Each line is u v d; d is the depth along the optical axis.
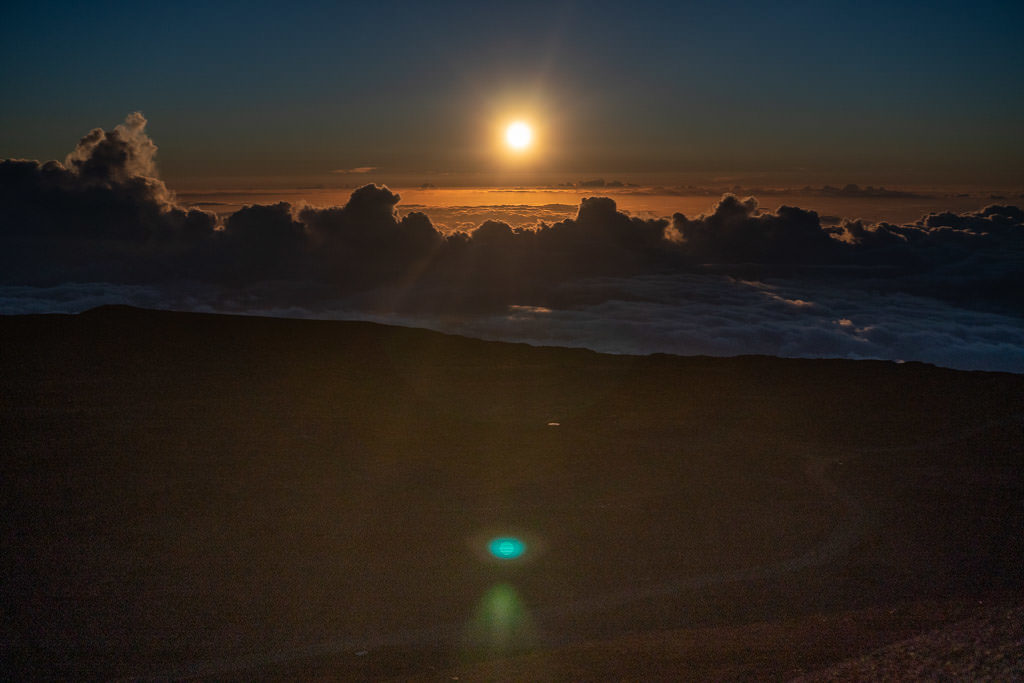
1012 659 5.36
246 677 6.16
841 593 7.52
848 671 5.60
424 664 6.32
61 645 6.61
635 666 6.06
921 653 5.79
